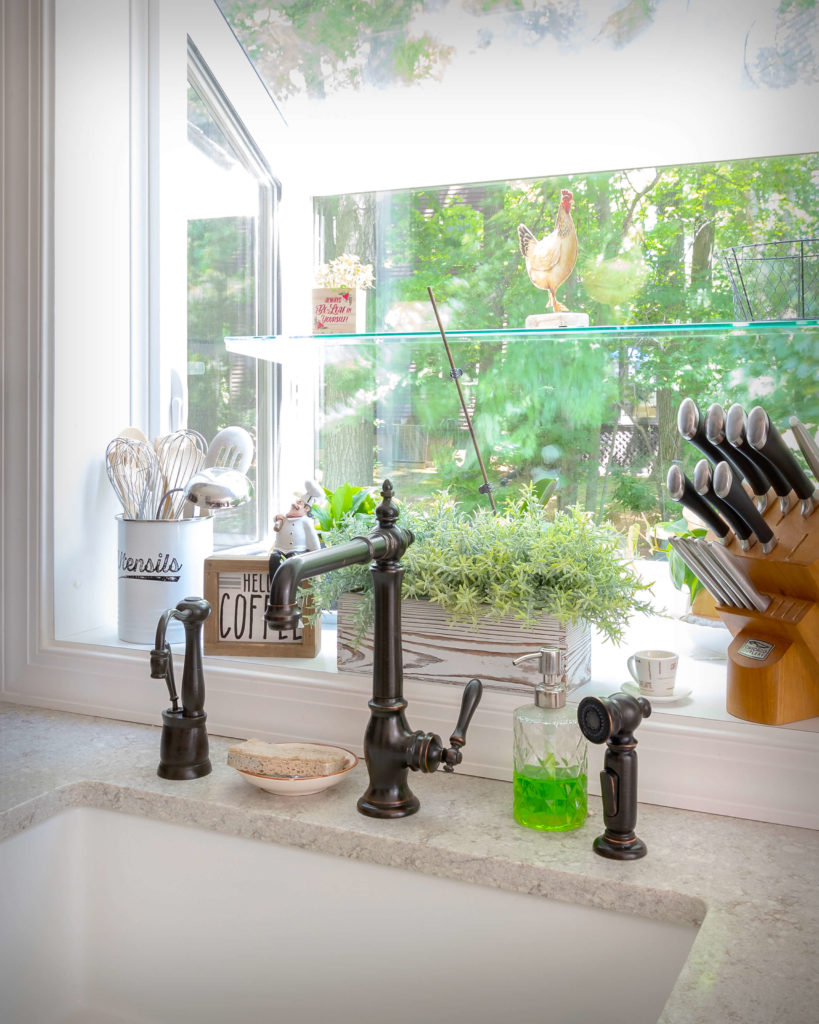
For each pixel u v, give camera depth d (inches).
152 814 40.6
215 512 60.3
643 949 33.0
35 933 40.4
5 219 51.8
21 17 51.0
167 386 60.6
